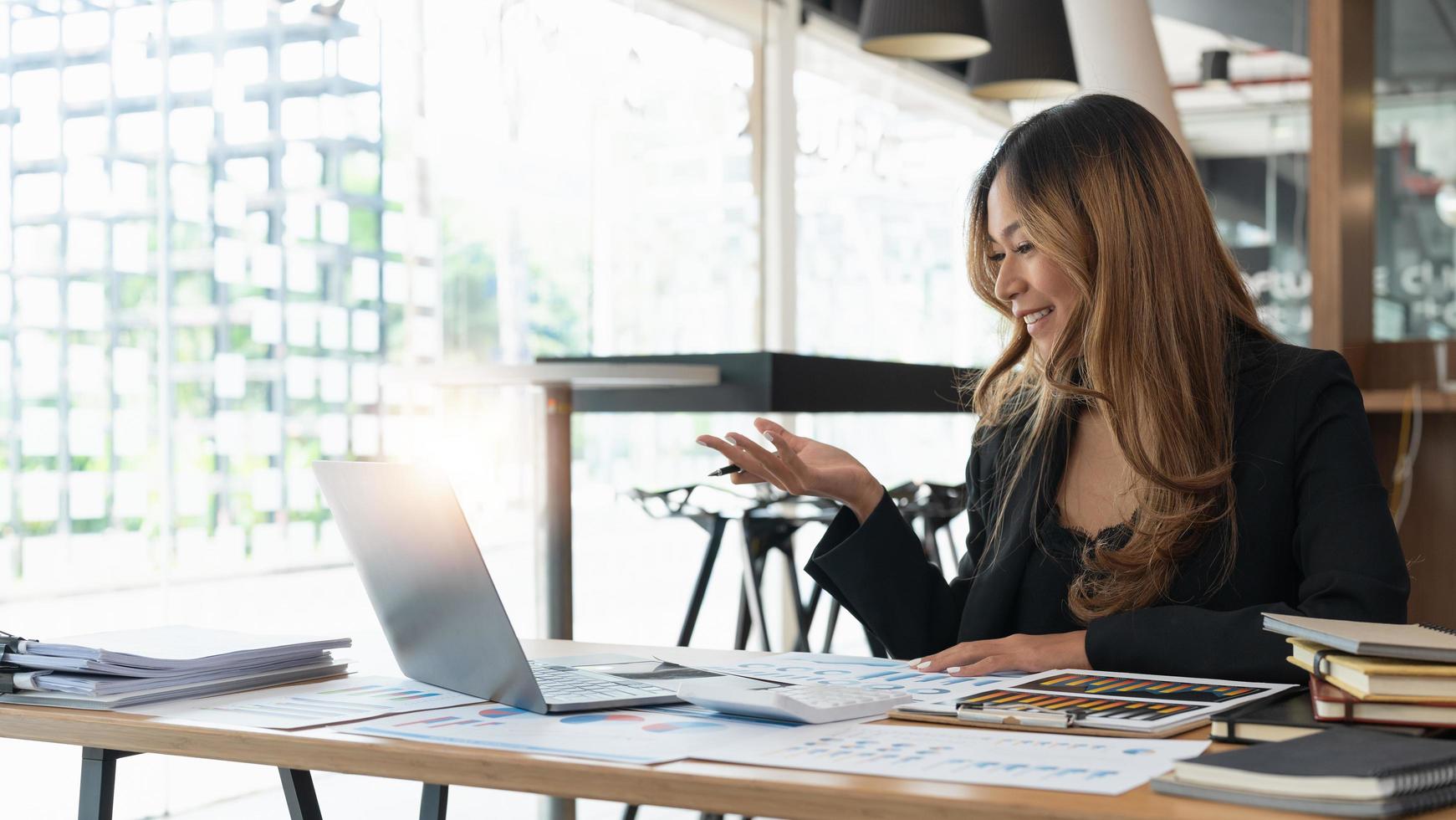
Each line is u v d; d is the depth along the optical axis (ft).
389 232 14.01
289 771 5.43
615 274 16.94
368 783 12.46
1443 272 13.65
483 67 14.96
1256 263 33.06
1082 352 4.83
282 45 13.00
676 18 17.85
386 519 3.76
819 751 2.84
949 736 3.01
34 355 11.12
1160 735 2.98
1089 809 2.30
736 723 3.24
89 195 11.48
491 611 3.41
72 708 3.71
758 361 8.04
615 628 17.74
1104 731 3.04
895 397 9.37
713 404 8.27
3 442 10.91
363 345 13.80
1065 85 15.60
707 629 19.01
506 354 15.42
